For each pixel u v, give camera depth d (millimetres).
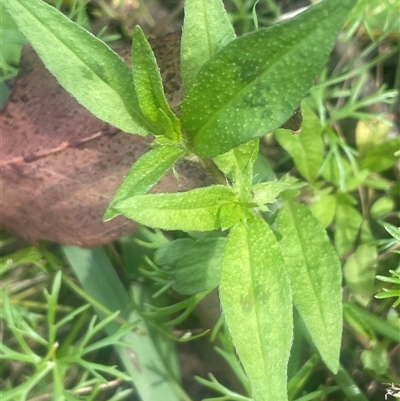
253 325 139
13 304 230
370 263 214
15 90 203
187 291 189
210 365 226
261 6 242
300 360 208
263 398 136
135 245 224
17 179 202
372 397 215
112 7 247
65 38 138
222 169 161
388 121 216
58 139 197
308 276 173
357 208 230
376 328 203
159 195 131
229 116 138
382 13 225
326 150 240
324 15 122
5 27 221
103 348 234
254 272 142
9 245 235
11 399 202
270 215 204
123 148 194
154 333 216
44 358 201
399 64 230
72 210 205
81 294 220
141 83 135
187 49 144
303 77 129
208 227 142
